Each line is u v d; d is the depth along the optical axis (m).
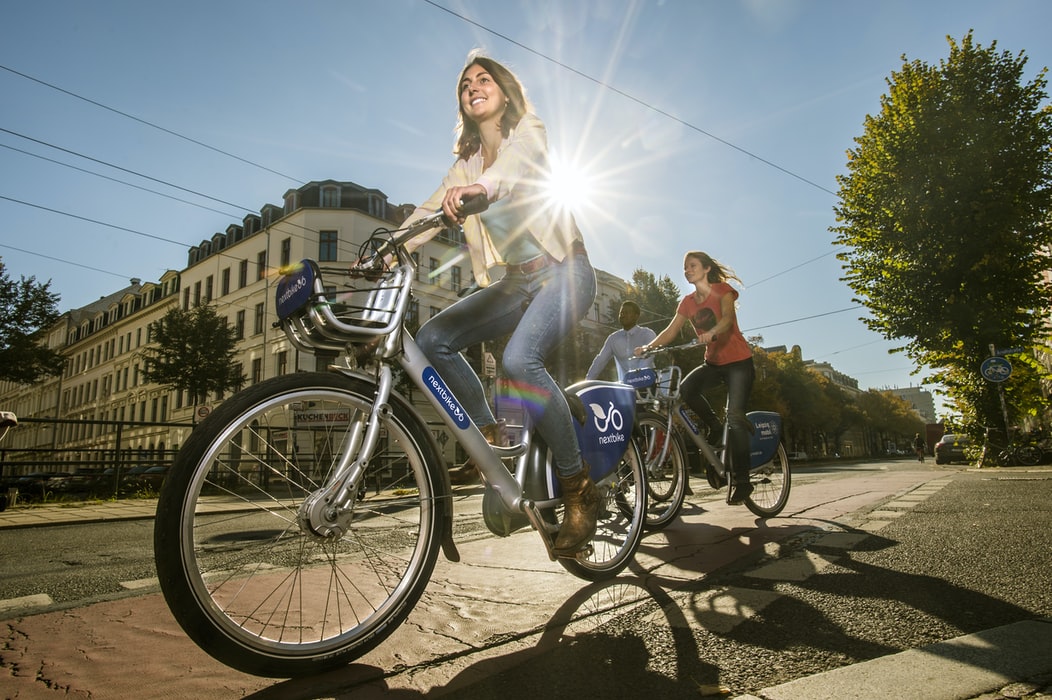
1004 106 16.33
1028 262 15.71
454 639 1.73
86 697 1.36
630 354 4.85
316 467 1.61
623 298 30.62
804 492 5.75
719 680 1.41
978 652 1.50
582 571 2.37
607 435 2.55
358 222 31.75
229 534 1.49
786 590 2.14
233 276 36.00
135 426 11.05
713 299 3.91
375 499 1.71
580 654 1.61
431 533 1.77
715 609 1.95
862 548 2.81
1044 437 15.26
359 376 1.72
